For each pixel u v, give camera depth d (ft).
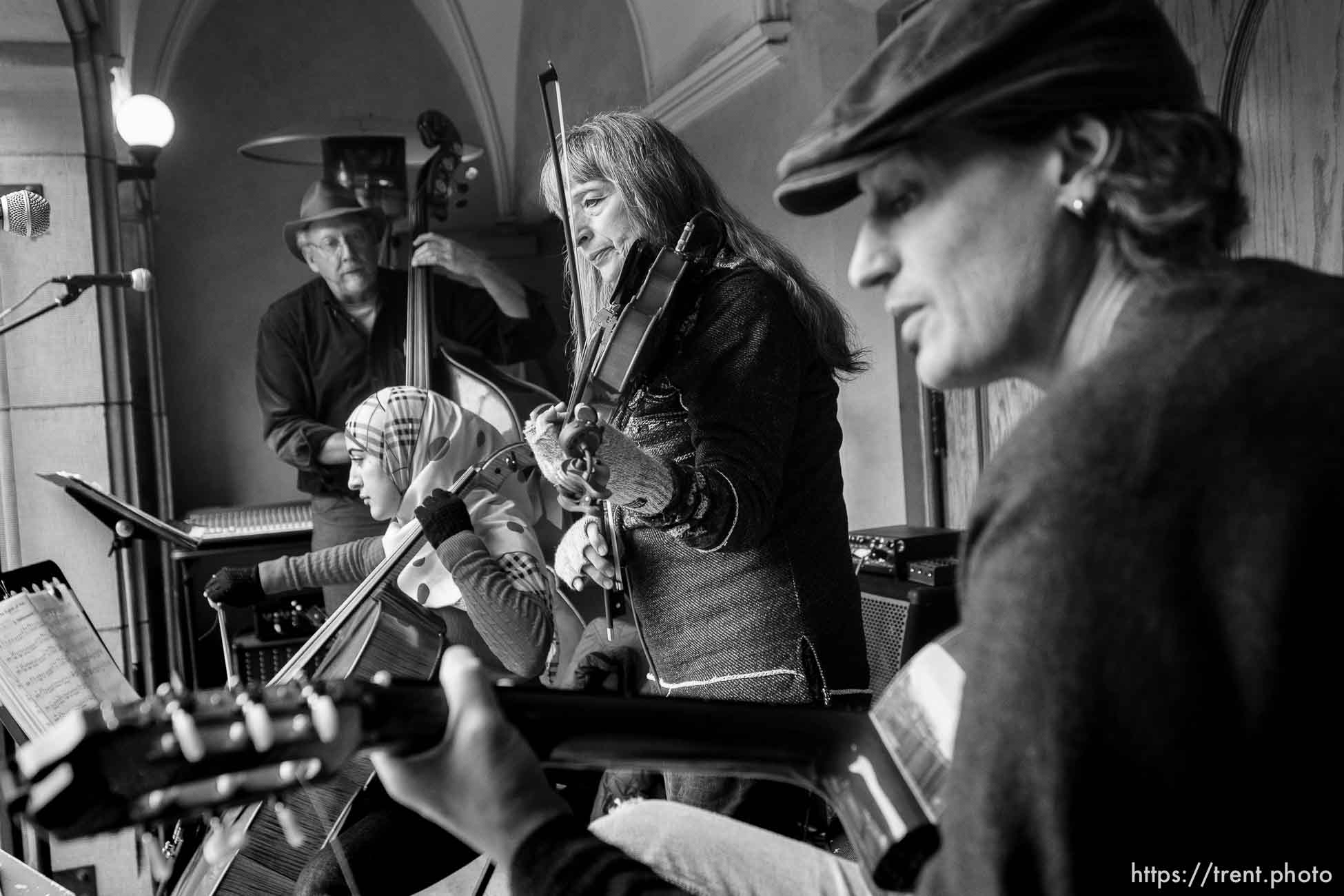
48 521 11.83
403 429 8.88
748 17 15.53
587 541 6.39
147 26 22.31
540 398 23.86
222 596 9.39
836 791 3.34
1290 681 2.07
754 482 5.64
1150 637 2.09
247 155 18.65
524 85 25.34
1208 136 2.52
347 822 6.65
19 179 11.60
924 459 14.14
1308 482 2.07
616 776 6.91
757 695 5.97
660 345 5.92
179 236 24.27
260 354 15.52
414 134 17.69
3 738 9.96
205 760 2.40
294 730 2.51
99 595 11.96
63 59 11.57
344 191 15.61
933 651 3.42
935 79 2.47
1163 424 2.15
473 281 17.02
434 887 9.93
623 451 5.40
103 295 11.91
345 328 15.51
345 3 25.22
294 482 24.99
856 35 14.33
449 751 2.82
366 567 9.45
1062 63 2.45
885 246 2.71
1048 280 2.58
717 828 4.17
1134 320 2.38
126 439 12.17
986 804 2.15
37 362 11.75
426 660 6.76
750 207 16.37
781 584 5.97
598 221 6.60
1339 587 2.07
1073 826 2.09
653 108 18.90
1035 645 2.12
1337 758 2.10
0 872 6.48
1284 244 9.62
